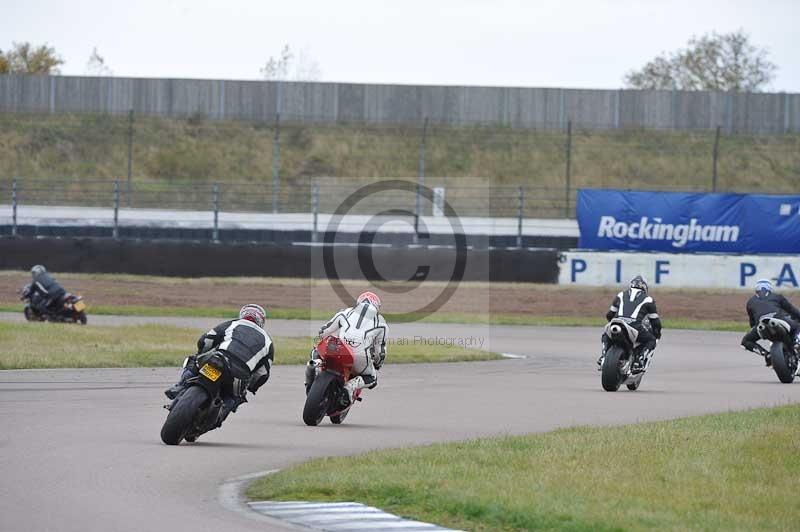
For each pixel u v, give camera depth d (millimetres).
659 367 83812
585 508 30188
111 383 62969
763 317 72312
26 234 159375
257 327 44750
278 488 33719
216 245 146500
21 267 145875
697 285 141625
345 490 33281
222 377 42844
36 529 28016
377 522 29812
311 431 48000
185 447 42312
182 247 146250
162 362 73750
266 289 138875
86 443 42281
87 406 53312
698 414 55531
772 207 142875
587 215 145250
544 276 144625
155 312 114562
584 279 143750
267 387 64875
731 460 38219
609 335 66250
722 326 118250
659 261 142125
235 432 47250
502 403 59562
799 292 139750
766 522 28922
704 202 143625
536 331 112750
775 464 37781
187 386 43312
